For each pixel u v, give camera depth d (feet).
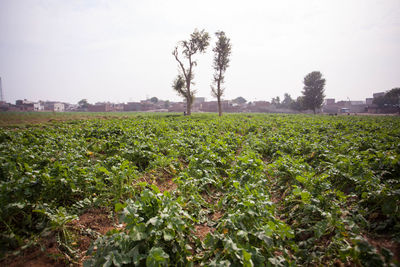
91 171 17.53
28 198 12.86
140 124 56.18
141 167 21.86
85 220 13.38
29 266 9.67
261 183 17.03
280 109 309.01
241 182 18.22
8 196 11.62
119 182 15.98
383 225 11.60
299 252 11.08
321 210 12.93
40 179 13.57
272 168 22.79
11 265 9.59
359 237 9.83
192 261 10.36
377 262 8.75
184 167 24.13
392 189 13.80
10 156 19.10
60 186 14.06
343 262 10.00
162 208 11.12
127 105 340.18
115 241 9.87
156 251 8.84
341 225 11.39
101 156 24.98
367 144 29.84
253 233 10.72
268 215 12.09
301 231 12.55
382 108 233.96
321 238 11.83
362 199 14.44
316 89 208.23
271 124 69.41
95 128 43.60
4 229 11.11
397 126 53.67
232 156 26.20
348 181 17.61
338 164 19.69
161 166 22.43
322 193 15.49
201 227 13.64
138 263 8.82
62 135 34.73
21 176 14.57
